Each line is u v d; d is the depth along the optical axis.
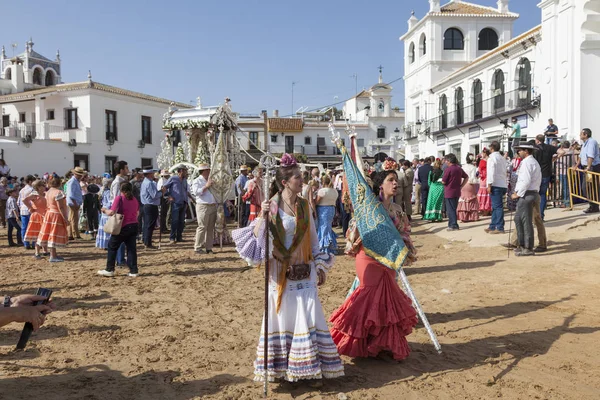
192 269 10.13
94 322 6.51
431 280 8.52
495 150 12.23
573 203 14.20
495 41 39.03
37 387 4.46
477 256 10.33
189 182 18.55
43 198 12.78
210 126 18.30
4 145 22.25
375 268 4.93
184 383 4.59
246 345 5.59
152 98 42.69
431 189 16.12
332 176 17.28
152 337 5.90
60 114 38.28
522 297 7.20
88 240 15.69
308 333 4.31
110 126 39.09
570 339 5.45
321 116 59.62
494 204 12.23
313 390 4.37
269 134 54.88
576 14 21.44
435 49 38.75
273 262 4.44
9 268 10.65
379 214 4.87
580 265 8.73
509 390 4.30
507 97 29.41
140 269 10.22
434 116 39.44
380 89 56.94
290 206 4.47
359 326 4.83
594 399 4.10
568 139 21.78
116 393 4.38
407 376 4.65
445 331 5.88
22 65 43.91
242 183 16.70
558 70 22.55
